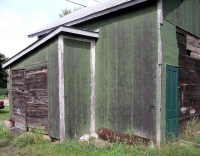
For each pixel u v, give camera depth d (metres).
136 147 4.29
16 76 7.14
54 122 5.38
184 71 5.74
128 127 5.20
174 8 5.32
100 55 5.86
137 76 5.06
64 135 5.09
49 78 5.56
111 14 5.63
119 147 4.29
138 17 5.06
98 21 5.96
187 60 5.93
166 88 4.86
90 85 5.80
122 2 5.13
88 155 4.18
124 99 5.30
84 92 5.63
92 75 5.86
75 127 5.36
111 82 5.59
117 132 5.12
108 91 5.64
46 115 5.69
